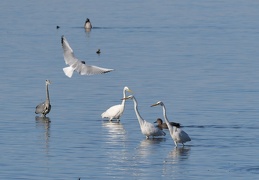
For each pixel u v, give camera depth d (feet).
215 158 83.41
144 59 165.17
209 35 211.00
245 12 278.67
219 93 123.75
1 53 175.42
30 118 106.52
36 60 164.14
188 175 76.64
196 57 167.53
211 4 306.14
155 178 75.56
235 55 170.40
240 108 111.65
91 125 102.12
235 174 76.89
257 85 131.64
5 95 123.34
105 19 257.55
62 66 155.22
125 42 197.57
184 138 88.33
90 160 82.74
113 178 75.61
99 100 119.65
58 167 79.71
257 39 201.05
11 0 325.83
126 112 111.24
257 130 97.40
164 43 193.67
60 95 124.26
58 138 93.76
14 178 75.31
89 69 50.55
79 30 229.86
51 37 208.95
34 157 84.02
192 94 123.13
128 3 311.47
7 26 235.81
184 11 280.31
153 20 252.21
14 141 92.12
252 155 84.53
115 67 154.40
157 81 135.95
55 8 295.28
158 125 100.83
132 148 88.63
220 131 96.94
